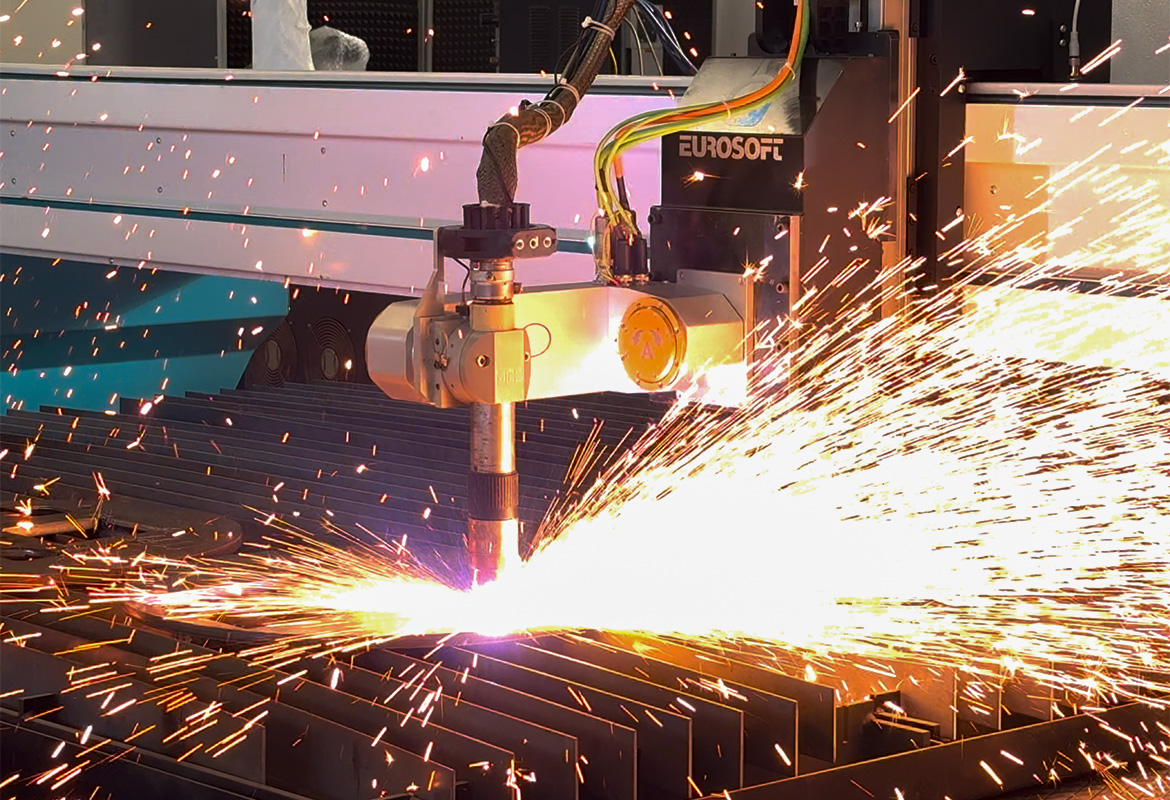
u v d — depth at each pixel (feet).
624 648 8.05
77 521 10.54
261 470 12.28
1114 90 9.33
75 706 7.53
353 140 13.41
